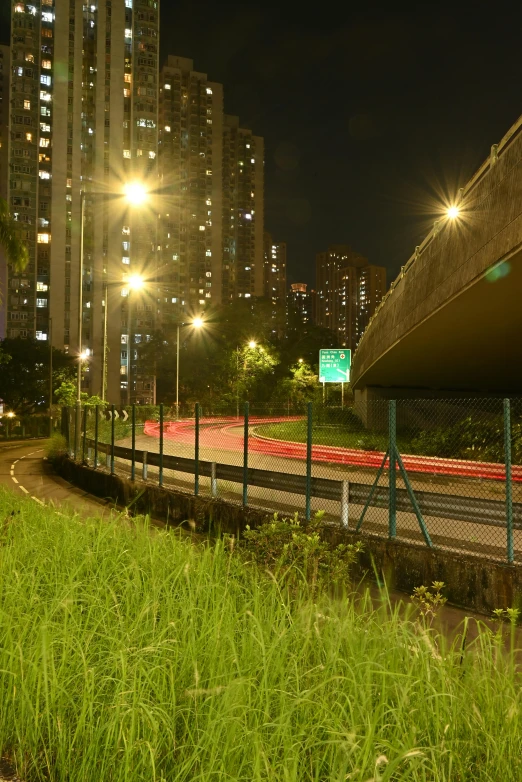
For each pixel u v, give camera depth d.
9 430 59.84
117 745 3.04
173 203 165.75
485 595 7.14
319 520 7.48
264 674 3.37
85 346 115.75
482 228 14.82
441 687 3.40
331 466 23.12
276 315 113.44
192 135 171.88
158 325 124.88
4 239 25.59
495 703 3.29
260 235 195.38
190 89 172.38
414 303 21.80
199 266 170.38
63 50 117.50
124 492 16.23
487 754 2.91
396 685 3.25
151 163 122.50
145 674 3.49
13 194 113.12
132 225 120.62
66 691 3.56
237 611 4.89
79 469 20.80
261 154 196.12
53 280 114.62
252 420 66.06
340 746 2.80
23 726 3.42
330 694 3.33
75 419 24.11
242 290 189.88
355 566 8.62
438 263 18.64
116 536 7.27
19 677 3.69
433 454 24.34
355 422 44.50
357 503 9.24
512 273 14.64
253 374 84.50
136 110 121.56
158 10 124.94
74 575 5.43
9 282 112.00
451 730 3.04
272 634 4.27
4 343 72.06
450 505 8.03
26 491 19.25
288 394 82.88
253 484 11.58
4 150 134.12
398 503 8.61
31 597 4.85
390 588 8.12
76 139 117.81
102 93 119.44
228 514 11.46
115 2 120.56
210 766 2.77
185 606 4.61
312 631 4.07
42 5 116.50
